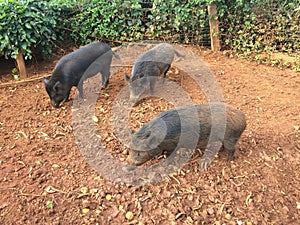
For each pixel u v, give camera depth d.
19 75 3.13
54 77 2.49
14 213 1.71
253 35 3.28
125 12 3.42
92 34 3.51
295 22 3.19
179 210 1.70
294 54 3.23
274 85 2.83
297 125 2.31
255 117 2.40
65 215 1.69
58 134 2.29
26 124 2.42
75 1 3.42
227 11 3.30
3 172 1.97
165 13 3.36
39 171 1.96
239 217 1.66
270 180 1.86
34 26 3.02
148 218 1.67
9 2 2.99
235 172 1.91
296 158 2.02
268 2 3.21
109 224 1.65
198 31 3.43
